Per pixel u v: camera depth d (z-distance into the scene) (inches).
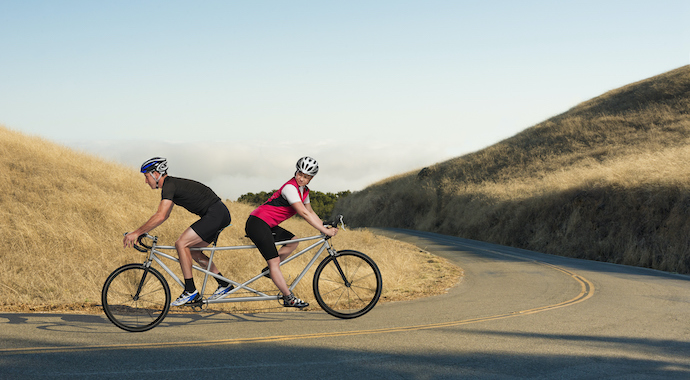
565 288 378.3
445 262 594.2
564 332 220.8
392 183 2050.9
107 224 463.5
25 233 393.4
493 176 1588.3
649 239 653.9
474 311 275.9
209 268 226.5
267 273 229.8
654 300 317.4
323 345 191.2
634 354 184.9
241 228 582.9
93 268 361.4
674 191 671.8
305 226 737.0
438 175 1820.9
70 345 182.5
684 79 1817.2
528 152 1707.7
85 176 615.5
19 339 188.7
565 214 861.8
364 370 160.6
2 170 533.0
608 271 507.8
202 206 217.2
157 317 218.5
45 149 669.9
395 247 660.1
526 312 272.7
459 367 165.6
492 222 1104.8
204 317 244.5
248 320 238.8
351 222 2007.9
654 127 1513.3
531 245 892.0
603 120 1745.8
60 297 308.2
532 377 156.3
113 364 160.6
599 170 958.4
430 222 1483.8
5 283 316.5
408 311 274.4
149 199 596.4
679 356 182.9
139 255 413.4
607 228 745.6
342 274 247.1
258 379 149.5
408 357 176.7
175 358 169.3
